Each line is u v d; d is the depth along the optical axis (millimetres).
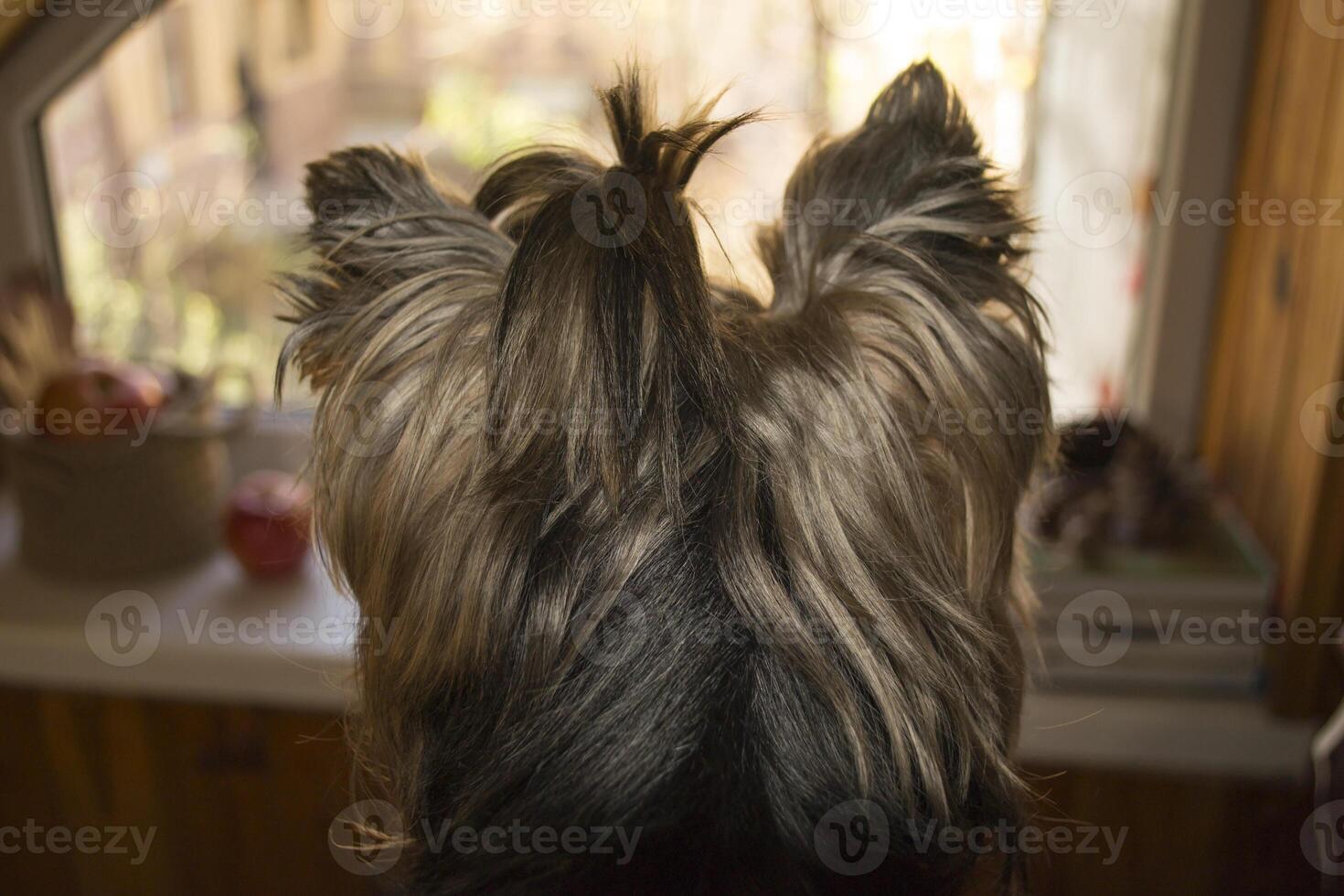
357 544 537
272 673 979
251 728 1010
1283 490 942
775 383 476
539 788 469
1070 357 1151
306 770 1018
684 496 468
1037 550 972
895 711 474
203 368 1201
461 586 481
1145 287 1124
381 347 497
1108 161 1088
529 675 476
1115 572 956
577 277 440
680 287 444
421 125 1111
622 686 466
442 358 483
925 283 507
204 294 1188
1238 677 961
